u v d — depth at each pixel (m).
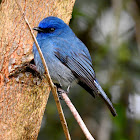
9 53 8.51
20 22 8.80
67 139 7.12
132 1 14.20
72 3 10.14
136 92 13.16
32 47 8.78
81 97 12.92
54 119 12.61
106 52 13.00
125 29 14.09
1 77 8.40
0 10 9.09
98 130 12.34
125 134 12.43
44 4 9.37
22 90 8.45
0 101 8.29
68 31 10.78
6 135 8.21
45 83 8.91
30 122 8.62
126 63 13.12
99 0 13.79
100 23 13.55
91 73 10.92
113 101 12.81
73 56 10.67
